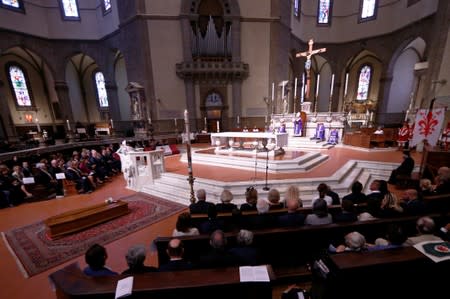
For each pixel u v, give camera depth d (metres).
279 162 7.45
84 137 18.06
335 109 23.03
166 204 6.00
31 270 3.58
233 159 8.34
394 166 7.74
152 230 4.73
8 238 4.56
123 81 20.67
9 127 16.22
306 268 2.96
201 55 15.19
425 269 1.73
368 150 10.46
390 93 19.55
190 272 1.75
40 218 5.53
